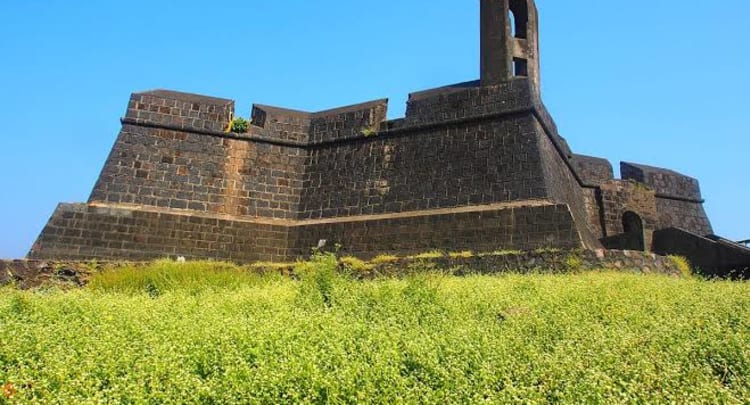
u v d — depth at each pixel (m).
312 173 26.67
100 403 5.13
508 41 24.81
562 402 5.11
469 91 24.39
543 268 18.03
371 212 24.36
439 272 16.94
